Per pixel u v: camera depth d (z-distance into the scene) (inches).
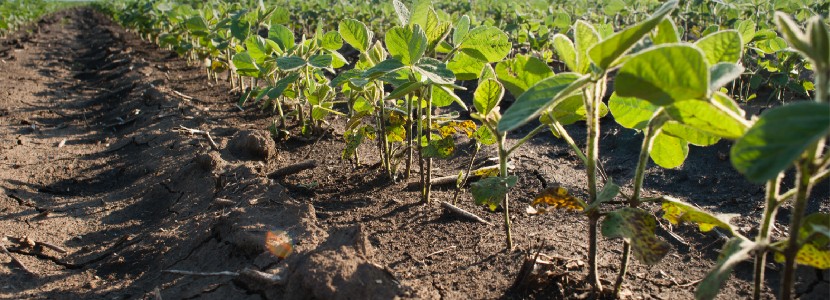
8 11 598.5
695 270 93.2
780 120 41.6
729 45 63.2
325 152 171.8
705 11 296.5
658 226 108.9
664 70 50.3
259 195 122.3
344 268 77.7
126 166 180.9
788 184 128.2
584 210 69.7
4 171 169.0
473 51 103.7
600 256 96.8
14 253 116.0
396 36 90.7
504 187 82.6
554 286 84.3
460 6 441.4
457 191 121.0
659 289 86.4
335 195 134.4
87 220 138.6
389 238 108.6
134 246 118.1
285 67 120.0
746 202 123.2
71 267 113.1
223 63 252.7
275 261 92.8
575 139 181.0
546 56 217.6
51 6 1128.2
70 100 287.0
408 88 102.0
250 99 251.9
